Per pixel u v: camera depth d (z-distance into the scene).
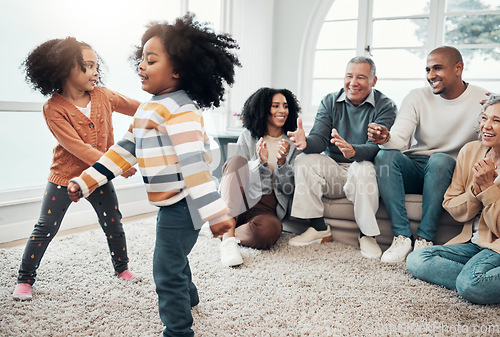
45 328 1.36
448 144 2.20
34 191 2.49
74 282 1.73
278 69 4.27
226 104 3.72
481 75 3.54
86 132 1.66
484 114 1.76
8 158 2.44
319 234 2.28
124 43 2.96
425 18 3.71
